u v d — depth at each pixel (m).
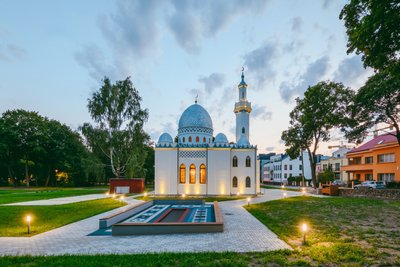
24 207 20.95
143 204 20.92
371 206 20.89
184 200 24.55
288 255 8.33
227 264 7.24
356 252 8.48
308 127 40.50
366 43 8.82
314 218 15.93
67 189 50.75
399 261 7.64
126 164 39.78
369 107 27.66
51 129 61.53
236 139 44.53
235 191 37.88
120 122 40.16
